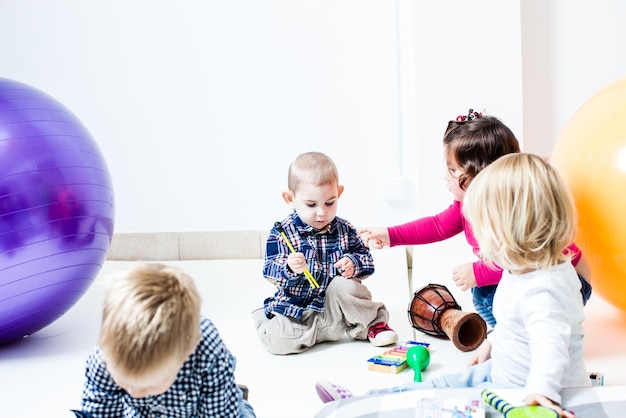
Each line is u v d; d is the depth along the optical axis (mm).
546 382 1201
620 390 1303
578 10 2812
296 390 1659
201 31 3193
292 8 3100
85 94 3334
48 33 3326
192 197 3314
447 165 1895
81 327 2273
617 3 2783
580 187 1819
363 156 3109
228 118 3225
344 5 3049
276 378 1746
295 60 3127
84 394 1180
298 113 3156
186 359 1112
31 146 1847
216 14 3170
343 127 3115
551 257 1296
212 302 2525
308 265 1970
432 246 2822
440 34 2783
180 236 3336
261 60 3158
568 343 1252
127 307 1014
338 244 2016
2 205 1789
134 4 3232
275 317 1943
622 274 1802
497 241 1312
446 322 1914
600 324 2059
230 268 3094
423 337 2029
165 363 1007
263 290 2678
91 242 1994
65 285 1962
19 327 1972
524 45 2861
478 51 2762
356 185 3131
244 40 3162
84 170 1963
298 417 1505
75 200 1917
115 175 3361
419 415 1265
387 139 3068
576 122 1932
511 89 2752
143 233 3365
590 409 1243
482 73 2768
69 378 1814
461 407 1275
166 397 1146
